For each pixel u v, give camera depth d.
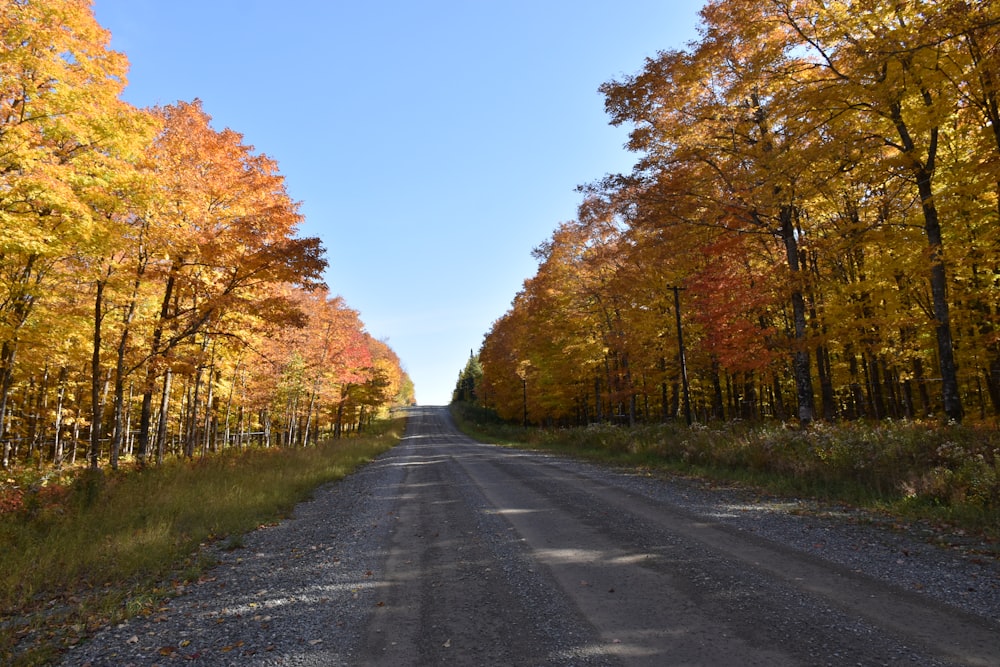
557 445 27.23
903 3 10.02
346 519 9.56
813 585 4.77
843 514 7.69
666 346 24.19
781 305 19.06
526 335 34.84
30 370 19.03
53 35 10.48
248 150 16.62
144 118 12.20
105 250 12.12
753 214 15.07
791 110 12.41
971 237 15.43
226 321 16.52
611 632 4.00
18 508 9.10
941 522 6.89
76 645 4.35
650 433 19.94
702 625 4.02
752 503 8.85
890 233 13.51
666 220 15.82
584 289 26.22
